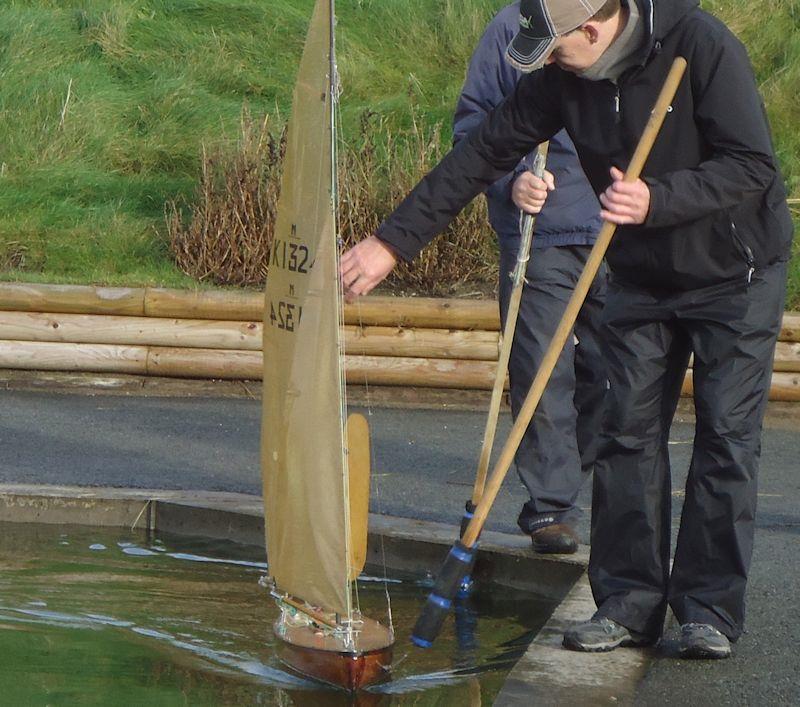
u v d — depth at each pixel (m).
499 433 10.90
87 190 15.02
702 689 5.30
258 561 7.59
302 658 5.76
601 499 5.81
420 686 5.72
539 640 5.91
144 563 7.48
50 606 6.64
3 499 8.37
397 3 18.34
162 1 18.38
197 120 16.20
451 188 5.89
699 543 5.63
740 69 5.19
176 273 13.28
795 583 6.78
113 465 9.35
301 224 5.76
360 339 12.12
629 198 5.14
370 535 7.70
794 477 9.55
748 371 5.48
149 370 12.23
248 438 10.40
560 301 7.41
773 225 5.38
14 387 11.93
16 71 16.59
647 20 5.18
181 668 5.82
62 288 12.16
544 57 5.22
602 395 7.64
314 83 5.68
